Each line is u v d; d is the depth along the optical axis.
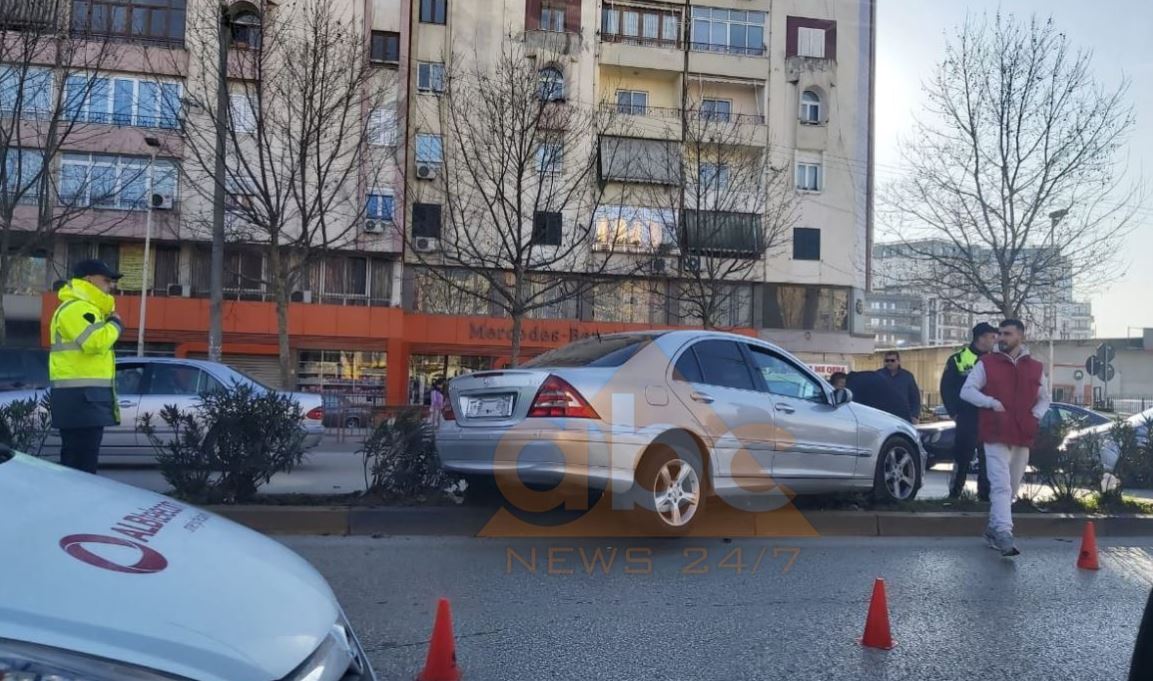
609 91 34.19
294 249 27.09
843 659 4.78
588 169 23.98
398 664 4.50
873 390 10.73
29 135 23.36
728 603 5.75
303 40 20.52
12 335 29.28
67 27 21.28
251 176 19.59
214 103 22.17
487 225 25.56
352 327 30.69
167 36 28.00
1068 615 5.71
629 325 33.06
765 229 28.92
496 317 32.22
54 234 23.20
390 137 26.02
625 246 28.97
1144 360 52.34
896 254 26.53
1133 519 8.72
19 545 2.26
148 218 27.75
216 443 7.38
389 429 7.79
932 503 8.73
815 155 35.59
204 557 2.60
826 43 35.91
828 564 6.88
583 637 5.02
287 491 9.34
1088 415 15.98
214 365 11.85
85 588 2.18
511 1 31.78
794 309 35.41
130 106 28.00
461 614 5.36
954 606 5.85
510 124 20.84
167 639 2.12
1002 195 22.91
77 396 6.38
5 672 1.88
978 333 9.34
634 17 34.28
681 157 26.83
